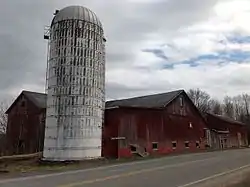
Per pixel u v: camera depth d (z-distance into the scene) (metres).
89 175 16.17
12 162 26.03
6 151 40.47
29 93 44.00
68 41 26.58
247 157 27.75
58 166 22.69
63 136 25.11
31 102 42.31
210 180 14.27
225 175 15.99
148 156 31.75
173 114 38.84
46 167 22.17
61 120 25.38
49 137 25.75
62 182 13.74
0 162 25.97
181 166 20.38
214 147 47.47
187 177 15.17
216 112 99.00
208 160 24.69
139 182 13.55
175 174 16.30
